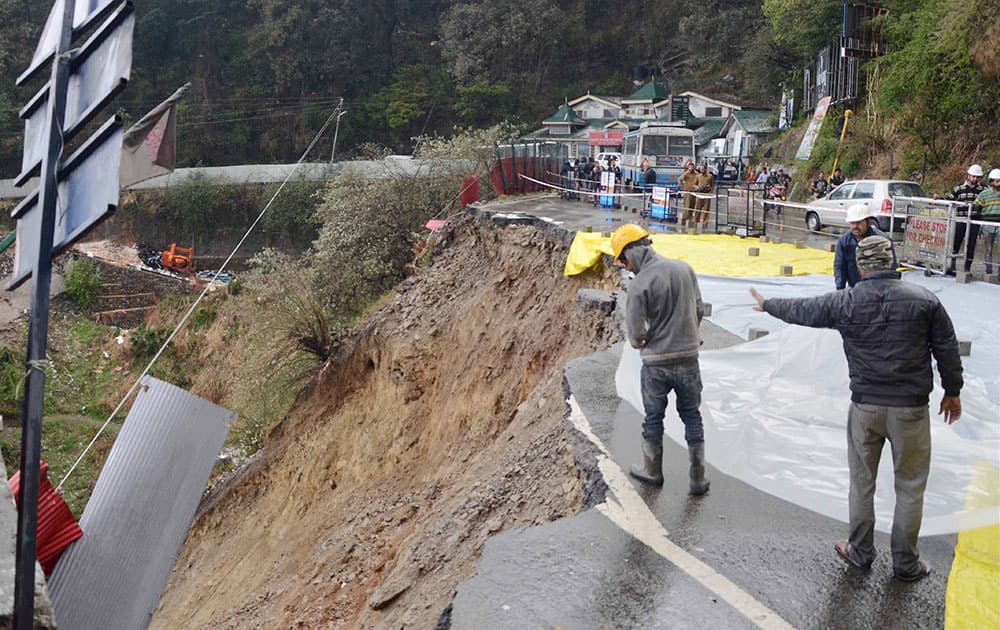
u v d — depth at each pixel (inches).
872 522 194.9
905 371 180.7
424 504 529.0
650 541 214.7
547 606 188.5
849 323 185.8
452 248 871.1
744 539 213.6
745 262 576.7
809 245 682.2
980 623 172.1
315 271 1116.5
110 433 1359.5
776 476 238.5
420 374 724.0
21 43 2689.5
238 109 2881.4
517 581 199.6
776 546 209.5
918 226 549.0
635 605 187.2
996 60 974.4
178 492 325.7
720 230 776.3
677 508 231.6
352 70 3002.0
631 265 236.4
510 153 1268.5
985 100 1023.6
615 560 206.8
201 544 832.9
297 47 2950.3
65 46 188.5
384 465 682.8
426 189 1216.2
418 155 1295.5
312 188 2178.9
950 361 180.5
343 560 520.7
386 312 820.0
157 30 2901.1
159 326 1681.8
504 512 295.4
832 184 1099.9
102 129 179.3
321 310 981.8
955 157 1059.3
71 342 1640.0
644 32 3139.8
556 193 1259.2
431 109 2947.8
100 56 181.9
